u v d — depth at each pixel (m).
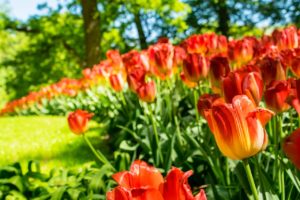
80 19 25.30
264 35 5.72
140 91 4.00
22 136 10.55
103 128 9.33
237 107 1.73
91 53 20.64
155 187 1.35
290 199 2.91
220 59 3.03
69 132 10.11
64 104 15.20
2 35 26.50
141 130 5.89
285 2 30.62
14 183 4.68
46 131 10.88
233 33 31.91
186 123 4.99
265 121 1.81
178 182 1.26
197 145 3.35
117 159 4.81
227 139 1.75
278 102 2.46
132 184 1.38
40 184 4.81
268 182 2.49
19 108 18.09
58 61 27.17
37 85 27.53
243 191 2.99
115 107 8.91
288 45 4.53
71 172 5.05
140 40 26.77
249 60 4.48
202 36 5.54
